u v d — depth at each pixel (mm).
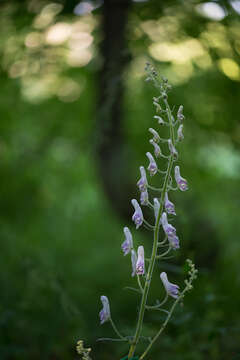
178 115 702
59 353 1115
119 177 1491
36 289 1198
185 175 1760
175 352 1021
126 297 1545
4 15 1389
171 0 1291
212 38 1344
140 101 1618
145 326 1139
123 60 1320
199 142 1755
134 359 719
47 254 1673
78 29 1486
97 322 1294
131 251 717
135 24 1404
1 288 1156
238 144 1669
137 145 1670
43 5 1323
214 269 1343
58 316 1083
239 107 1545
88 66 1601
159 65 1358
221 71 1402
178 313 1046
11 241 1411
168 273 1238
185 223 1194
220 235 1476
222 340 1003
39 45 1438
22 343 1069
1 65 1503
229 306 1037
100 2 1318
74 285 1531
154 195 1427
